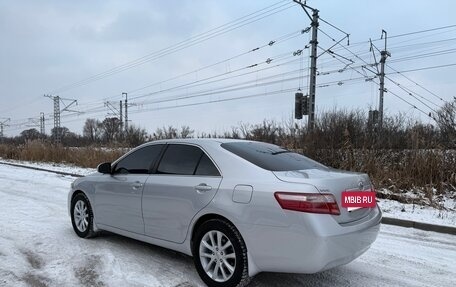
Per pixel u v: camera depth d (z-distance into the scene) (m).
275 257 4.03
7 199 10.52
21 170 21.38
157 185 5.12
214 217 4.52
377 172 10.98
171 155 5.26
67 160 25.86
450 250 6.20
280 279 4.81
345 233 4.01
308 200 3.92
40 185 13.88
